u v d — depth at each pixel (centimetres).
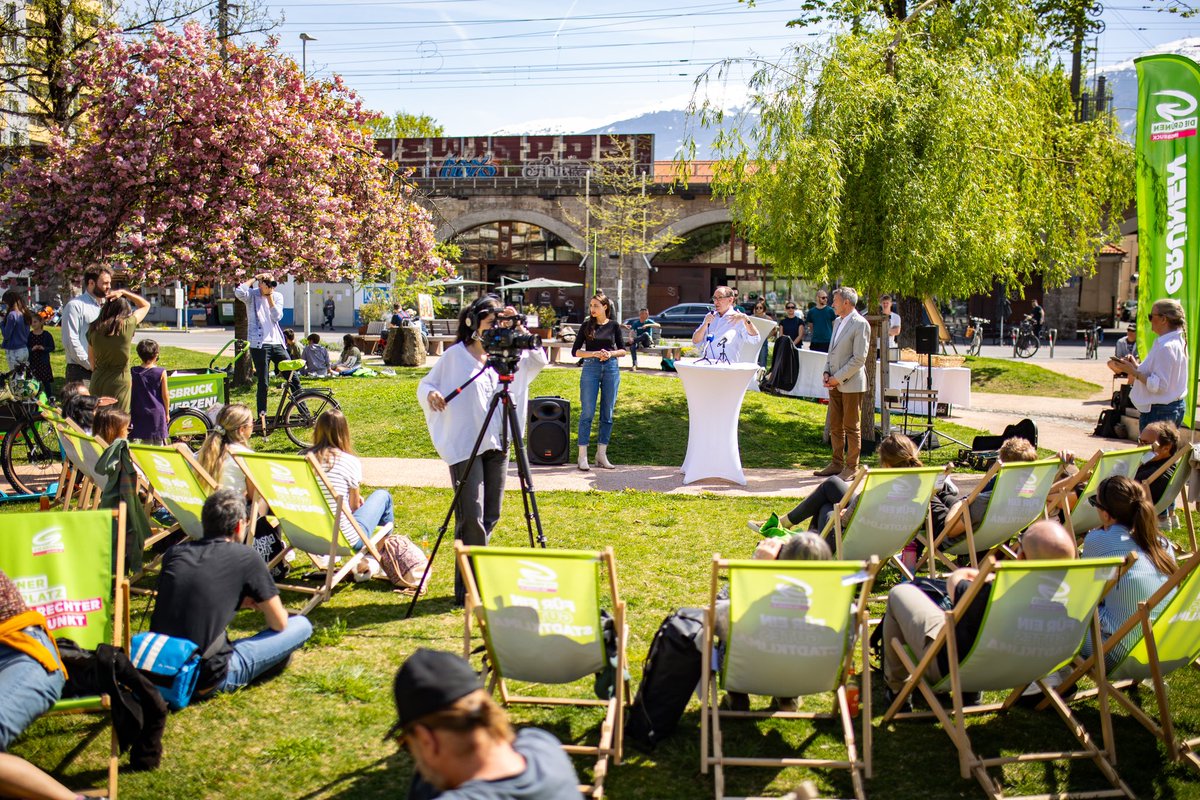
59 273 1403
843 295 966
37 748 429
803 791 244
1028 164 1254
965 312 4003
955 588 454
